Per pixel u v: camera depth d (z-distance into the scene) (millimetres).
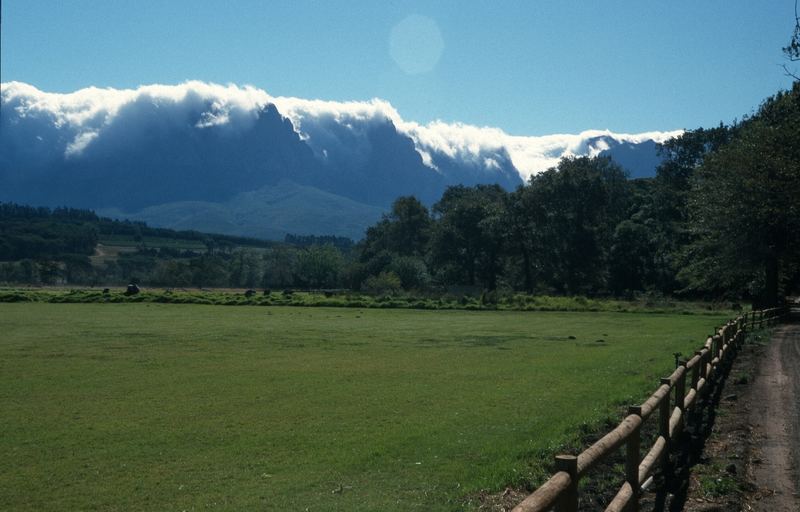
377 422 14906
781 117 58438
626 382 19547
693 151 105250
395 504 9172
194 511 9133
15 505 9492
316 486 10180
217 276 148875
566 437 12531
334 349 31344
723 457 10844
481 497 9383
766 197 52594
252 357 27938
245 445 12867
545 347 32562
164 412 16234
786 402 15797
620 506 6891
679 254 69750
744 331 33500
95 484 10438
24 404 17344
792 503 8586
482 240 114750
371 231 170750
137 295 77750
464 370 23859
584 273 106562
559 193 106188
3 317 51500
